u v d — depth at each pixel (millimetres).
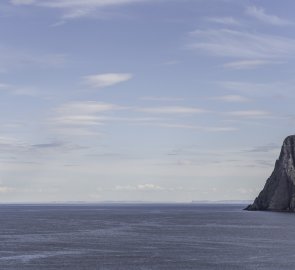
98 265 81688
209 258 88625
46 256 92062
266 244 110500
